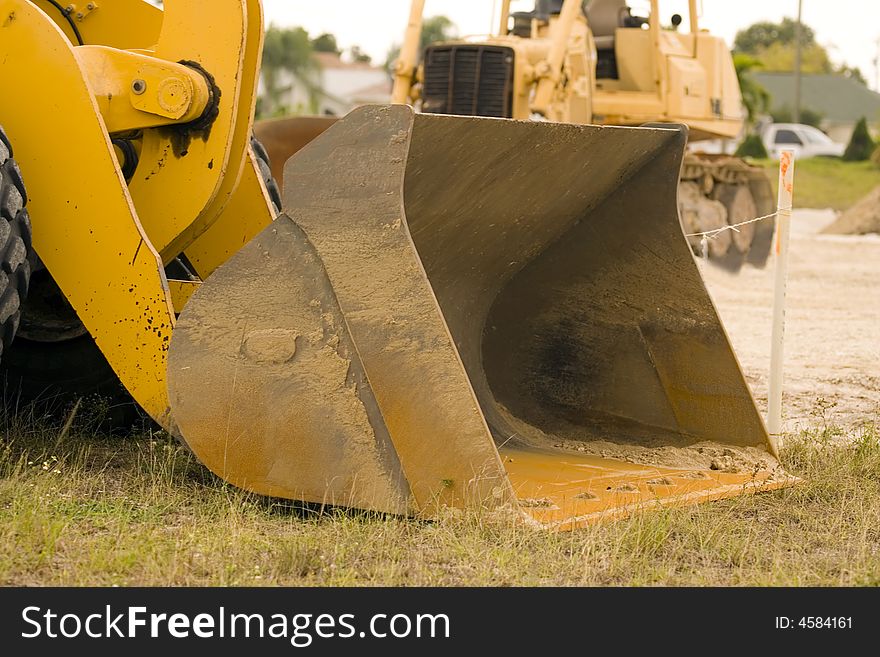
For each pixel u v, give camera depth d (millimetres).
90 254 5531
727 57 18891
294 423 5074
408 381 4918
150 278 5461
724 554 4879
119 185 5480
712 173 18625
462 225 5941
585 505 5215
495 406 6590
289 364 5070
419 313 4902
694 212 18188
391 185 4914
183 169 5914
